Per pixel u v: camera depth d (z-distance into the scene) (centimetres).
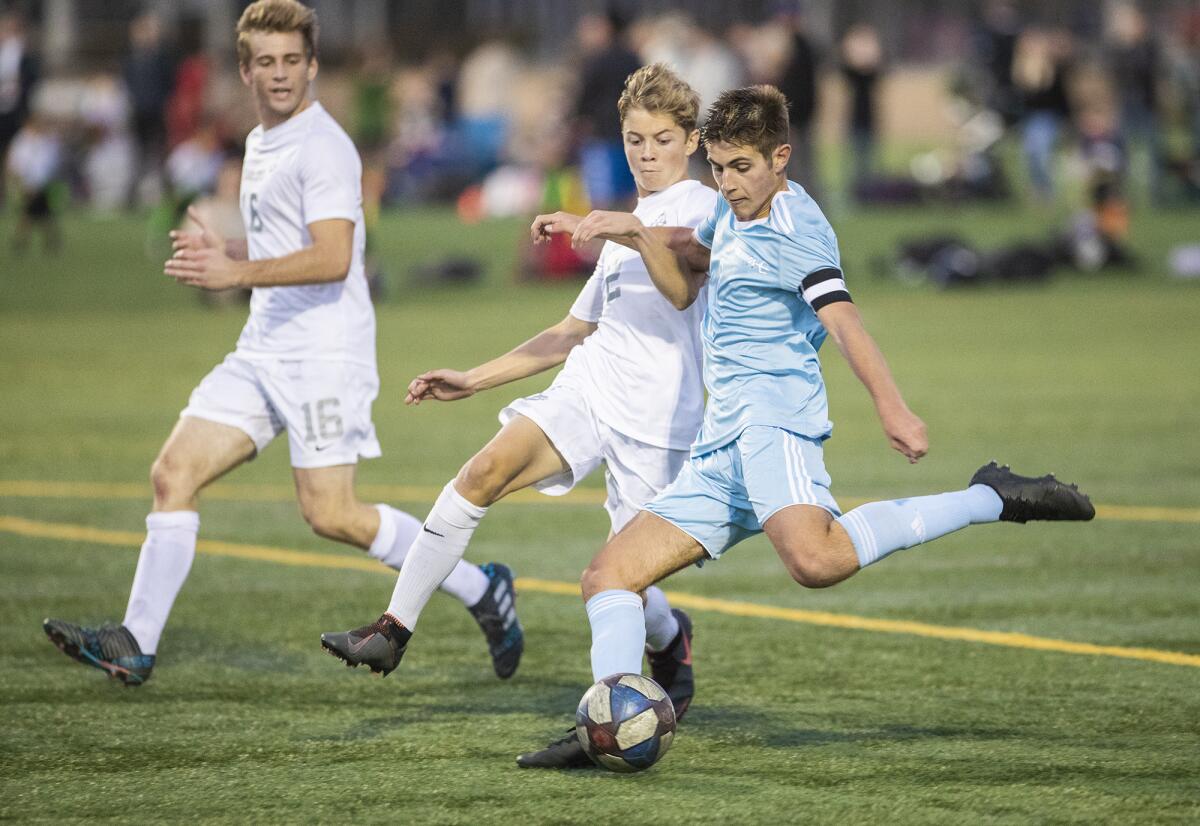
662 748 1559
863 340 1557
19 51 9650
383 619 1750
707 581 2508
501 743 1709
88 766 1628
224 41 12862
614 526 1812
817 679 1950
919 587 2441
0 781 1580
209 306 6381
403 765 1630
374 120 10650
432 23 14312
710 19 14512
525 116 12119
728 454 1641
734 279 1644
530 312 6028
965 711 1808
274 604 2369
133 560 2655
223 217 5822
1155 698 1852
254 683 1955
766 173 1611
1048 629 2178
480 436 3816
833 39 14275
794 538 1568
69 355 5159
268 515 3036
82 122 11050
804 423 1628
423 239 8319
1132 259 7156
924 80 14100
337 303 1980
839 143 13100
